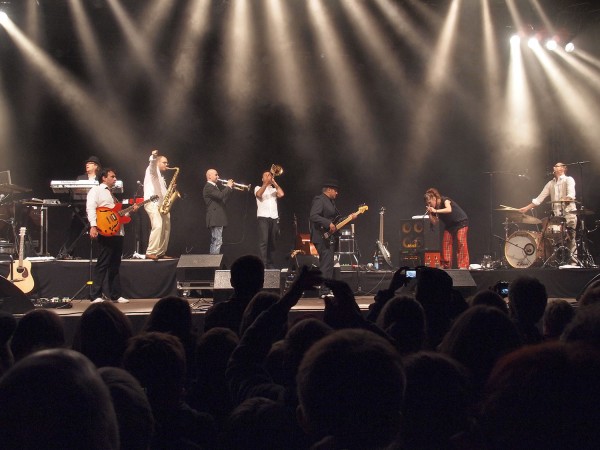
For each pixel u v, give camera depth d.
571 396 0.75
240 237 12.08
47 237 10.05
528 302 3.04
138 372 1.79
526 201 11.88
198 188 11.90
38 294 8.07
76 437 0.75
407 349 2.59
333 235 8.72
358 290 8.75
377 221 12.29
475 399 1.36
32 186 11.36
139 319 5.89
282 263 12.08
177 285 8.09
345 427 1.07
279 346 2.42
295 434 1.72
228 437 1.75
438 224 9.48
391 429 1.10
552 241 9.64
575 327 1.25
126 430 1.27
